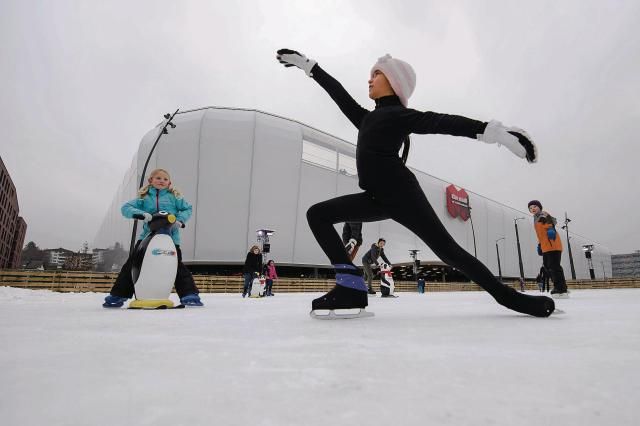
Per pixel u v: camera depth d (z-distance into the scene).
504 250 58.66
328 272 38.94
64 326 1.67
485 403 0.57
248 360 0.91
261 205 33.94
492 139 1.90
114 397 0.59
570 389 0.65
